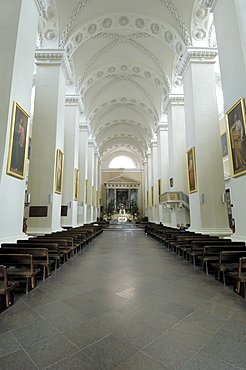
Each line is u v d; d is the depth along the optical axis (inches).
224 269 158.7
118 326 102.2
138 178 1320.1
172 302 130.6
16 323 105.2
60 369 74.0
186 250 243.9
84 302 130.4
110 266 225.8
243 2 225.0
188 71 390.6
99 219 1121.4
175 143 509.4
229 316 112.7
